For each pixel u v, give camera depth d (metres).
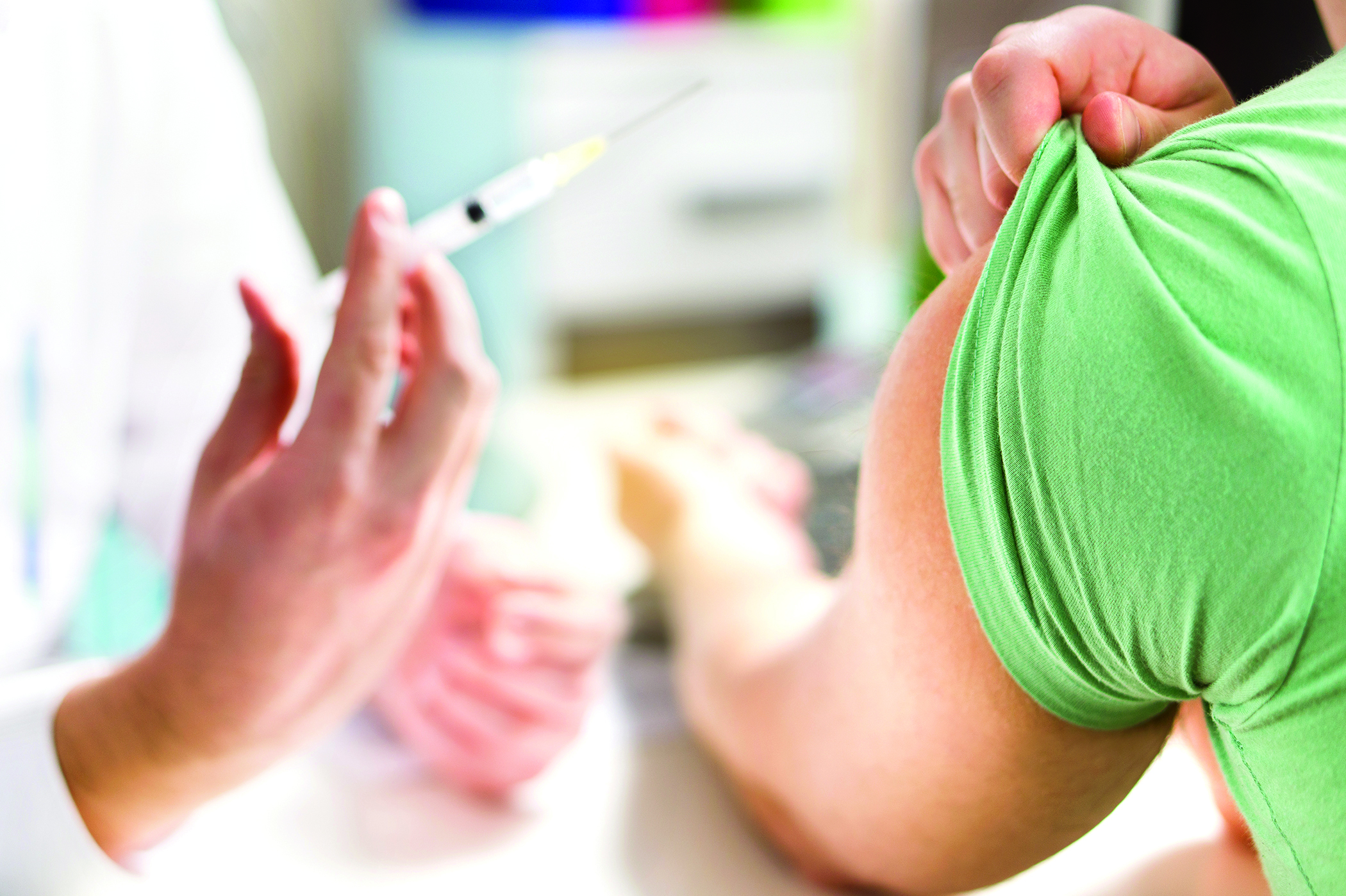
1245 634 0.22
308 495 0.38
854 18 1.96
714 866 0.50
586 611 0.54
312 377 0.56
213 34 0.65
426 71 1.70
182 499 0.65
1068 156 0.27
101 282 0.58
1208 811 0.50
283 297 0.53
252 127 0.68
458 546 0.54
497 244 1.71
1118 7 0.50
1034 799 0.32
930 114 1.06
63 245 0.55
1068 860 0.48
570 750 0.60
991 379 0.26
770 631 0.50
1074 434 0.23
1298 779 0.22
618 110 1.82
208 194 0.62
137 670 0.41
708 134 1.90
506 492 1.20
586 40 1.81
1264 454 0.21
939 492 0.29
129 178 0.58
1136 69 0.30
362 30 1.80
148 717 0.40
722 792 0.56
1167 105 0.30
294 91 1.71
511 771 0.54
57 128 0.54
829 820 0.40
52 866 0.40
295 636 0.39
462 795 0.56
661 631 0.73
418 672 0.54
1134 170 0.26
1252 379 0.21
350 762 0.59
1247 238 0.22
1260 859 0.26
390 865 0.50
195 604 0.39
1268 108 0.24
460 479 0.44
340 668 0.43
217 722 0.40
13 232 0.52
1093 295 0.24
